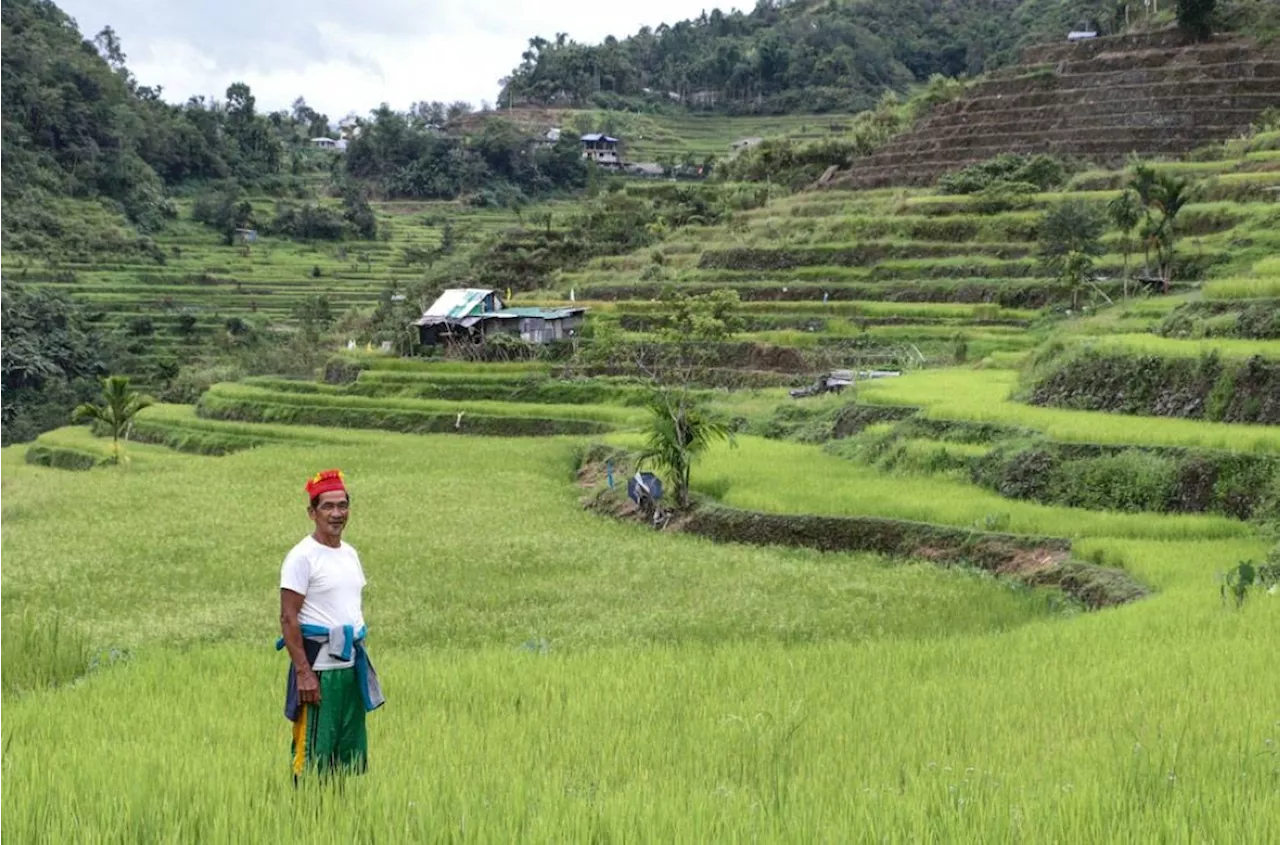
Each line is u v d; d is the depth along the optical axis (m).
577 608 21.39
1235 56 82.81
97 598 23.16
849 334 61.41
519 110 181.00
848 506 29.19
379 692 8.09
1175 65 84.12
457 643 18.47
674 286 74.12
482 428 58.59
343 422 63.41
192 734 10.09
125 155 127.00
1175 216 58.97
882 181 87.06
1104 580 21.55
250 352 88.69
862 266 72.31
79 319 93.00
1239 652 12.80
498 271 90.88
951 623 19.44
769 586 23.36
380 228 135.00
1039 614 20.52
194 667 13.79
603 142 159.12
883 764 8.61
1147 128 78.75
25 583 24.66
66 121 124.12
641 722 10.40
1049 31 159.88
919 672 13.34
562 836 6.50
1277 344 31.75
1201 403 31.08
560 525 32.75
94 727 10.37
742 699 11.76
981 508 27.70
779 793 7.54
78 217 116.69
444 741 9.49
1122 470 27.50
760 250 76.19
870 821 6.58
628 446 43.69
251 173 142.88
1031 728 9.88
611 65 192.38
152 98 151.88
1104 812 6.79
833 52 181.25
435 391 64.75
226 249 122.31
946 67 185.25
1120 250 62.81
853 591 22.56
